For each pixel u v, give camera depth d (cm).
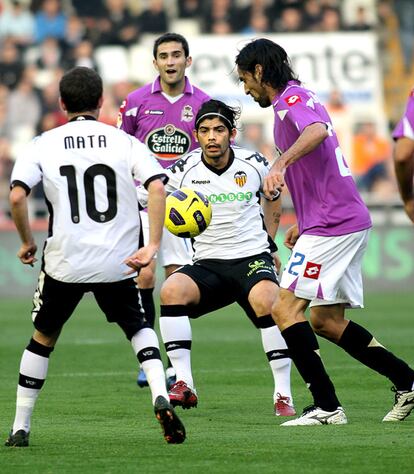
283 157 2159
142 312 2055
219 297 2656
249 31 8069
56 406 2677
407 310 5688
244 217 2680
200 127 2644
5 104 7688
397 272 6962
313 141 2173
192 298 2600
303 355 2309
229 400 2794
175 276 2623
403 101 8325
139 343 2020
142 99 3453
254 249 2680
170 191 2738
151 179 1970
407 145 1966
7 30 8088
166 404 1945
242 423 2372
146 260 1927
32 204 6981
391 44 8375
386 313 5522
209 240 2670
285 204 6925
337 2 8238
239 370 3478
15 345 4269
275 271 2708
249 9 8150
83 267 1977
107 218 1986
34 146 2002
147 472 1761
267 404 2717
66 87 2011
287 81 2325
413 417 2419
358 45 7862
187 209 2603
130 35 8144
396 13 8388
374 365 2358
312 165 2280
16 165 1980
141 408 2639
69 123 2016
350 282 2341
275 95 2328
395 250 6962
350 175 2323
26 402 2045
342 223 2283
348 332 2359
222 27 8125
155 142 3459
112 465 1827
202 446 2016
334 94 7812
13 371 3478
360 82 7825
